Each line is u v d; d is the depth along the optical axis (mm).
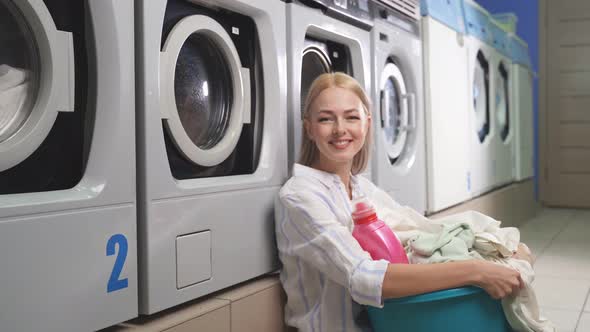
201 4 1256
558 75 5086
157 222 1063
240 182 1294
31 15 861
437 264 1175
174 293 1104
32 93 892
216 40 1281
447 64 2662
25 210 834
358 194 1489
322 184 1365
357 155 1536
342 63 1835
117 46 981
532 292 1259
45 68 892
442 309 1194
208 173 1283
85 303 927
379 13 1979
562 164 5125
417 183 2309
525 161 4406
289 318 1384
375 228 1286
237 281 1283
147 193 1043
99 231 951
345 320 1309
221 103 1345
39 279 855
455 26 2777
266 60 1420
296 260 1323
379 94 1972
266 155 1413
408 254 1377
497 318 1248
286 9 1479
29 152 863
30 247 842
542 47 5105
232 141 1321
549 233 3840
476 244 1362
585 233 3795
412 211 1568
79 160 969
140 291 1055
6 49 869
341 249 1199
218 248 1221
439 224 1499
